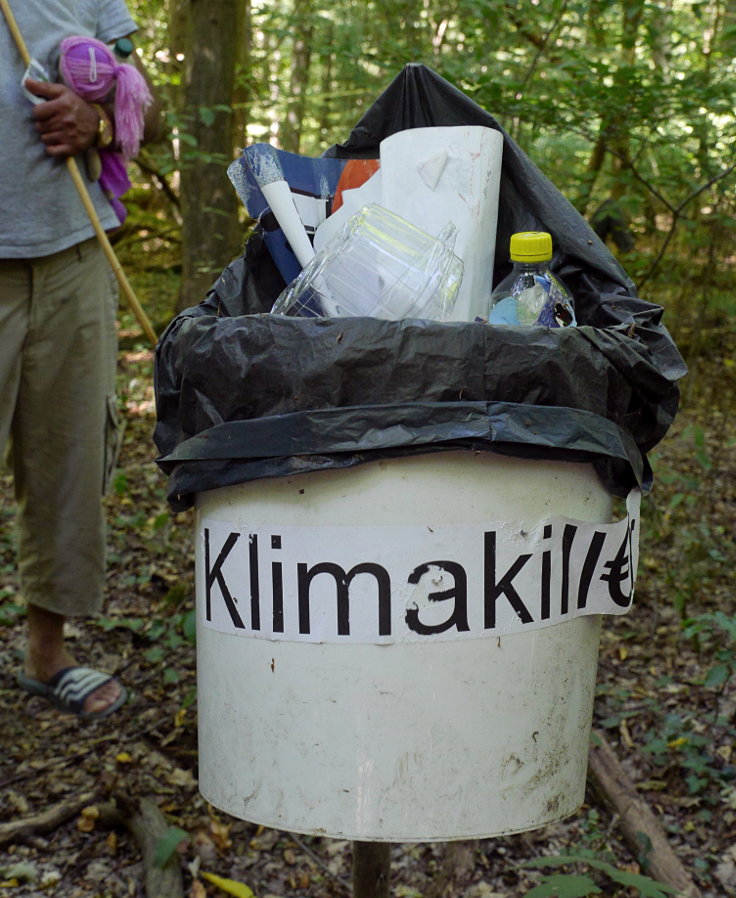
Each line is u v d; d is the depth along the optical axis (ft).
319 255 4.52
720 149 12.39
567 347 3.89
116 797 6.67
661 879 6.26
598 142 12.10
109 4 7.95
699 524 11.27
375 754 3.97
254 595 4.07
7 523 12.53
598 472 4.17
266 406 3.92
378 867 4.81
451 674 3.94
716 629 9.29
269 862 6.47
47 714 8.16
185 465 4.15
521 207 5.13
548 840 6.75
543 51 12.62
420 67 5.26
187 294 16.08
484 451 3.84
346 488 3.86
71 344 7.76
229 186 15.79
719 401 16.03
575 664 4.28
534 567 4.02
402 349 3.78
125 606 10.23
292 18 16.51
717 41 12.37
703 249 14.35
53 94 7.09
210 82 15.44
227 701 4.24
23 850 6.40
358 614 3.91
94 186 7.84
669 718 7.93
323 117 23.15
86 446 7.91
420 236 4.49
